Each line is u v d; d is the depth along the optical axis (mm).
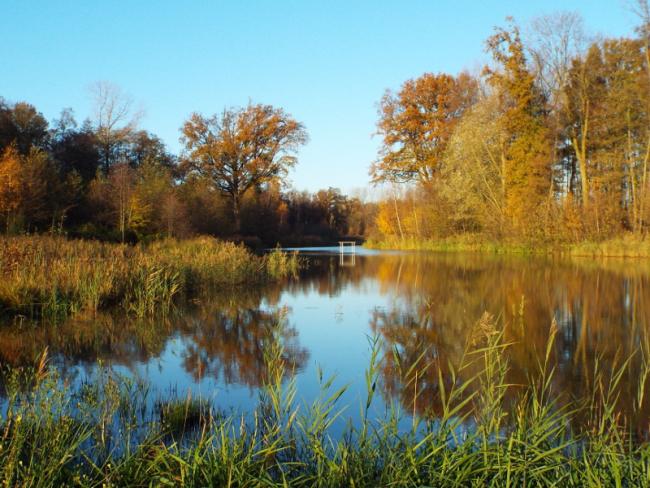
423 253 33938
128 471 3596
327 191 74625
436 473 3342
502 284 16109
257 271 18266
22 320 9734
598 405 5602
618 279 16906
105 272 11914
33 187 21875
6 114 33188
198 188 36562
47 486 3299
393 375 6660
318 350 8000
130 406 5188
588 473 3221
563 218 29234
